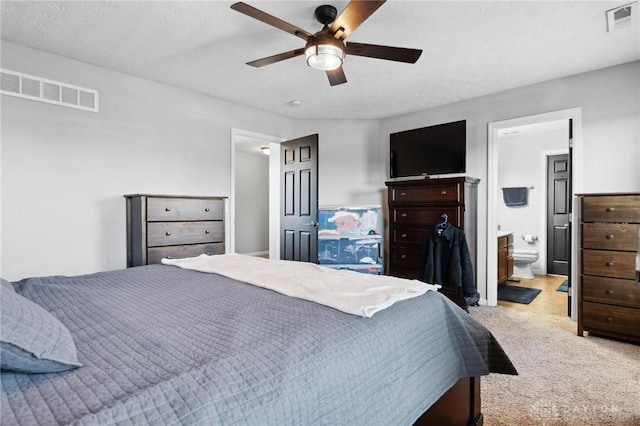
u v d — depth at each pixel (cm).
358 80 341
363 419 90
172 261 213
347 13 181
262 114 445
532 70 315
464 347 142
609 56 286
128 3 215
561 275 540
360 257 429
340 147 486
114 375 71
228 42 265
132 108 331
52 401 62
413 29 242
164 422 59
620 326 264
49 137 283
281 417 70
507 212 582
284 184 462
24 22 237
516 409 179
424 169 407
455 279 341
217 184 399
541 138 550
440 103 414
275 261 209
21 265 270
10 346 64
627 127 299
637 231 257
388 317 116
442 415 133
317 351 88
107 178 314
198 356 80
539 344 265
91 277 172
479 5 214
